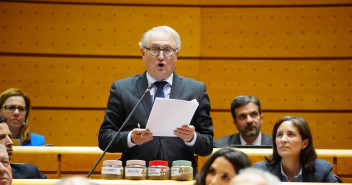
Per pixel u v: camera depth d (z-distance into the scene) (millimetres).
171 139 6199
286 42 11867
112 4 11961
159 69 6367
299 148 6523
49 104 11641
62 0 11906
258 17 11945
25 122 9305
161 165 5527
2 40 11703
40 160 7477
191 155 6203
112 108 6324
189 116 5516
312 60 11805
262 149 7305
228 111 11797
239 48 11906
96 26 11867
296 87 11742
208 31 11938
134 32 11906
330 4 11961
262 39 11891
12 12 11805
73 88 11727
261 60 11867
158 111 5371
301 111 11695
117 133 5754
